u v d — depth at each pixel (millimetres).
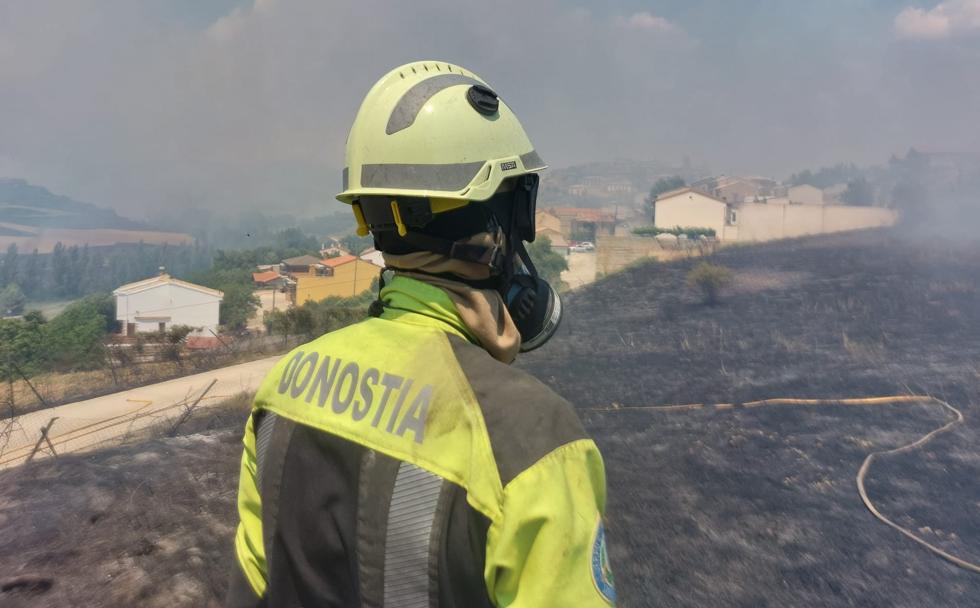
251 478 1351
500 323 1215
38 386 30141
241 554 1355
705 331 9492
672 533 3332
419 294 1197
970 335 7965
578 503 982
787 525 3391
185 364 29547
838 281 12781
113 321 56531
